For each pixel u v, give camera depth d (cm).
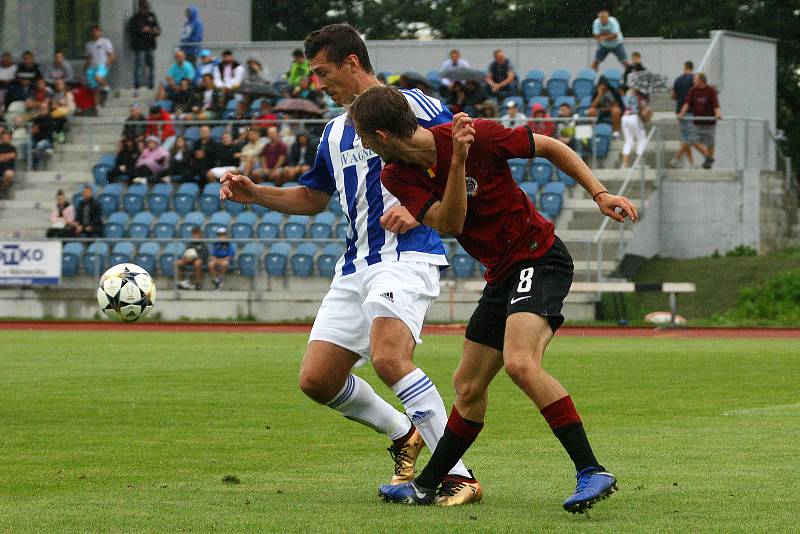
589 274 5784
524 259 1256
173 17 8075
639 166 6375
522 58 7594
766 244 6569
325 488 1427
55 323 5844
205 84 7044
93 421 2114
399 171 1257
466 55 7656
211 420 2128
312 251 5891
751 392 2612
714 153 6500
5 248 6062
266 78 7231
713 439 1861
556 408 1215
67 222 6366
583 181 1284
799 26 9650
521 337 1222
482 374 1291
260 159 6338
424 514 1240
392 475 1529
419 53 7712
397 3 10669
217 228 6309
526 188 6294
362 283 1428
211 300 5934
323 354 1418
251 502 1319
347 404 1434
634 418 2145
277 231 6281
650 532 1127
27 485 1445
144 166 6625
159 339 4647
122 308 2253
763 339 4694
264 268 5922
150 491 1397
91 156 7069
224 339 4650
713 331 5209
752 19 9544
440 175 1239
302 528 1152
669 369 3197
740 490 1387
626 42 7412
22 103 7294
